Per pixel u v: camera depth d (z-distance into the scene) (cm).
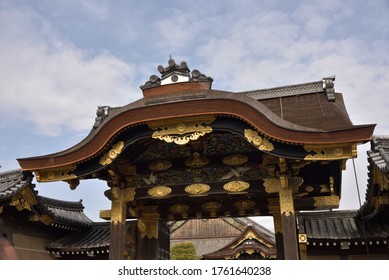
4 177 1460
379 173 1032
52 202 1755
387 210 1284
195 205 1323
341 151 877
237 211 1316
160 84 1073
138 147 1109
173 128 983
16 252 1352
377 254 1354
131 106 1015
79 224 1609
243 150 1091
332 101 1132
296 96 1218
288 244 941
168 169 1126
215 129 965
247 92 1301
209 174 1090
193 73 1050
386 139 1158
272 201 1267
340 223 1484
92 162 1043
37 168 1053
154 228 1335
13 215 1363
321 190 1141
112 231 1080
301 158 902
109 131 996
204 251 4106
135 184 1133
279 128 892
